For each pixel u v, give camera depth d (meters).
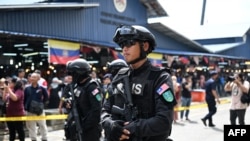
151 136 2.23
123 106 2.30
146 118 2.22
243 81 8.21
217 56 22.92
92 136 4.25
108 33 15.99
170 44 21.02
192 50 23.00
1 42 12.02
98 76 16.34
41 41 11.89
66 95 4.46
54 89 11.50
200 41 32.44
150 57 16.44
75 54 12.08
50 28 12.52
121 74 2.40
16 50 14.48
